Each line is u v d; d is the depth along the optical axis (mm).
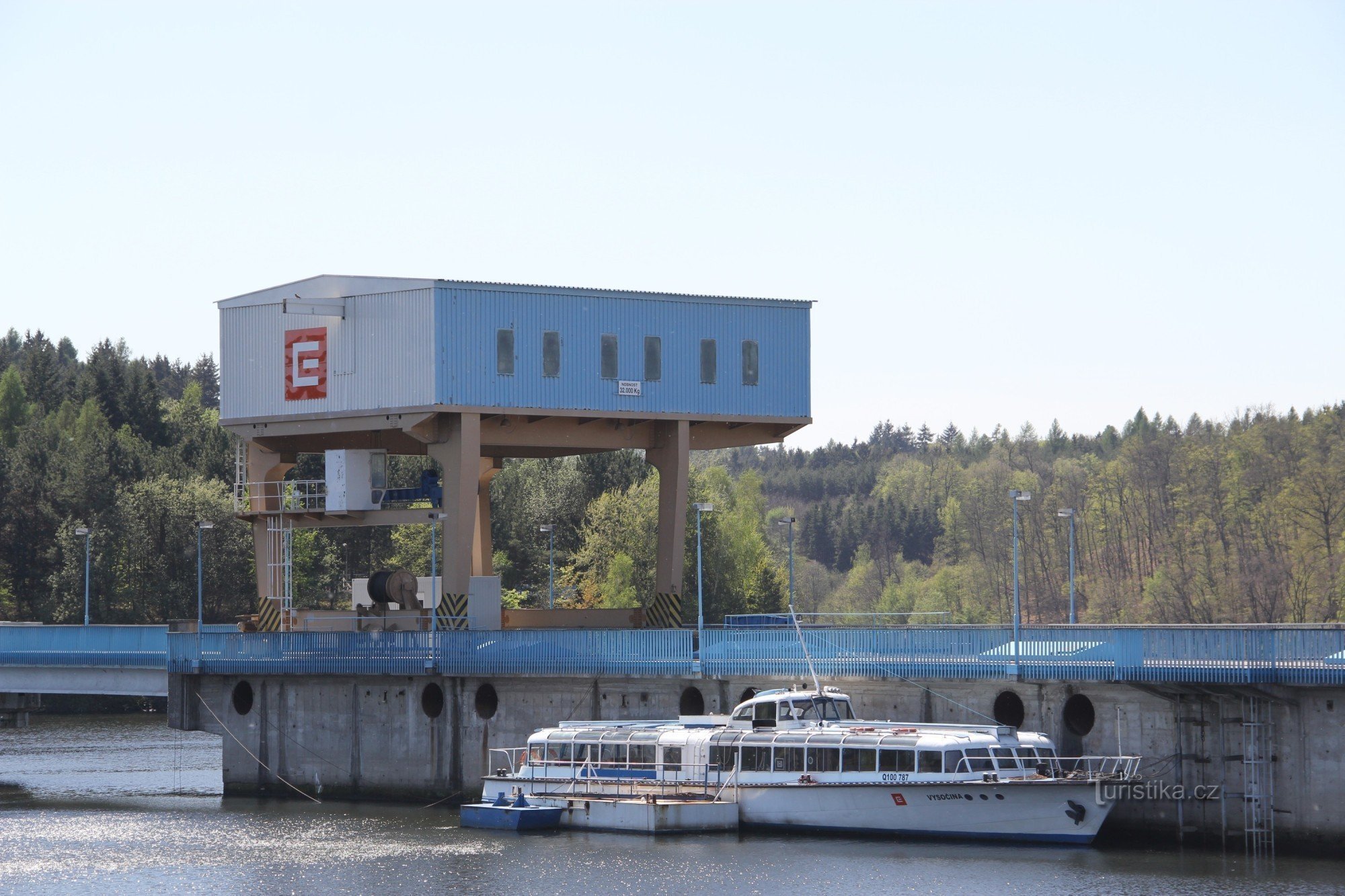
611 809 121750
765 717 121875
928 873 104625
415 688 141750
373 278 146500
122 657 155750
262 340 153375
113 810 140000
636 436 151750
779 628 129000
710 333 152000
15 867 114188
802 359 155375
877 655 124000
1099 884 100500
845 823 116688
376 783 143125
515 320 145500
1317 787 107438
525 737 137375
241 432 154625
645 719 133000
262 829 127938
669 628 136500
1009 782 111562
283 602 155500
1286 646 107250
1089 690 116125
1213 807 111188
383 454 151875
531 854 114000
